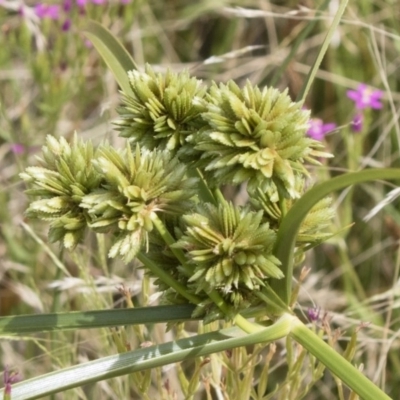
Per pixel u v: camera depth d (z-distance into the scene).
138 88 0.28
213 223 0.27
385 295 0.39
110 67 0.32
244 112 0.26
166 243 0.27
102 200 0.26
